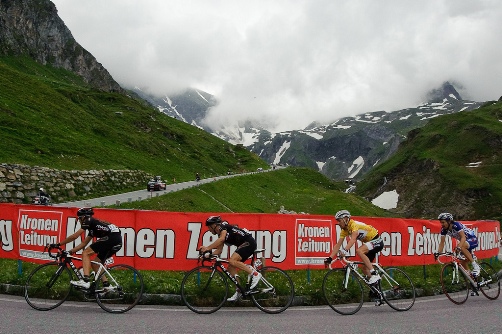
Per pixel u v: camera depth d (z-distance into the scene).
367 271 10.80
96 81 176.38
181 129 142.50
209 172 94.44
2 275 11.21
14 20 139.62
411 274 15.12
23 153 39.97
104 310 9.47
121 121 98.19
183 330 7.85
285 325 8.57
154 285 11.05
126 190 48.19
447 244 16.44
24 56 134.88
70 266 9.79
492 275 14.11
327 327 8.45
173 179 65.88
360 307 10.50
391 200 181.00
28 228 12.06
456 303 11.83
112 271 9.97
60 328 7.67
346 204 70.88
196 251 12.02
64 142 51.88
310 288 11.79
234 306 10.54
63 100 77.31
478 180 161.38
